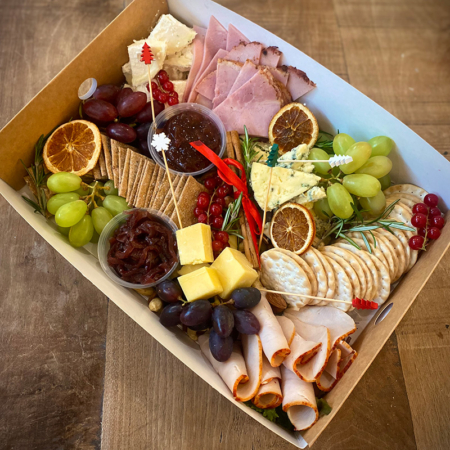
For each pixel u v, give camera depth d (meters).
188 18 0.69
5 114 0.71
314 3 0.81
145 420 0.62
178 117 0.63
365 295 0.59
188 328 0.60
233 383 0.54
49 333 0.64
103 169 0.62
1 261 0.66
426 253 0.60
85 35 0.76
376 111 0.63
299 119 0.64
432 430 0.63
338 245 0.62
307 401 0.54
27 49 0.75
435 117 0.76
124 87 0.65
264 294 0.60
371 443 0.62
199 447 0.61
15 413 0.62
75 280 0.66
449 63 0.79
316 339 0.57
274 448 0.61
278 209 0.61
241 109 0.65
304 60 0.64
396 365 0.65
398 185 0.65
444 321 0.66
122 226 0.60
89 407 0.62
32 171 0.62
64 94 0.63
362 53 0.79
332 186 0.60
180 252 0.58
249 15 0.80
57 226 0.62
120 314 0.65
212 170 0.65
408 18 0.82
